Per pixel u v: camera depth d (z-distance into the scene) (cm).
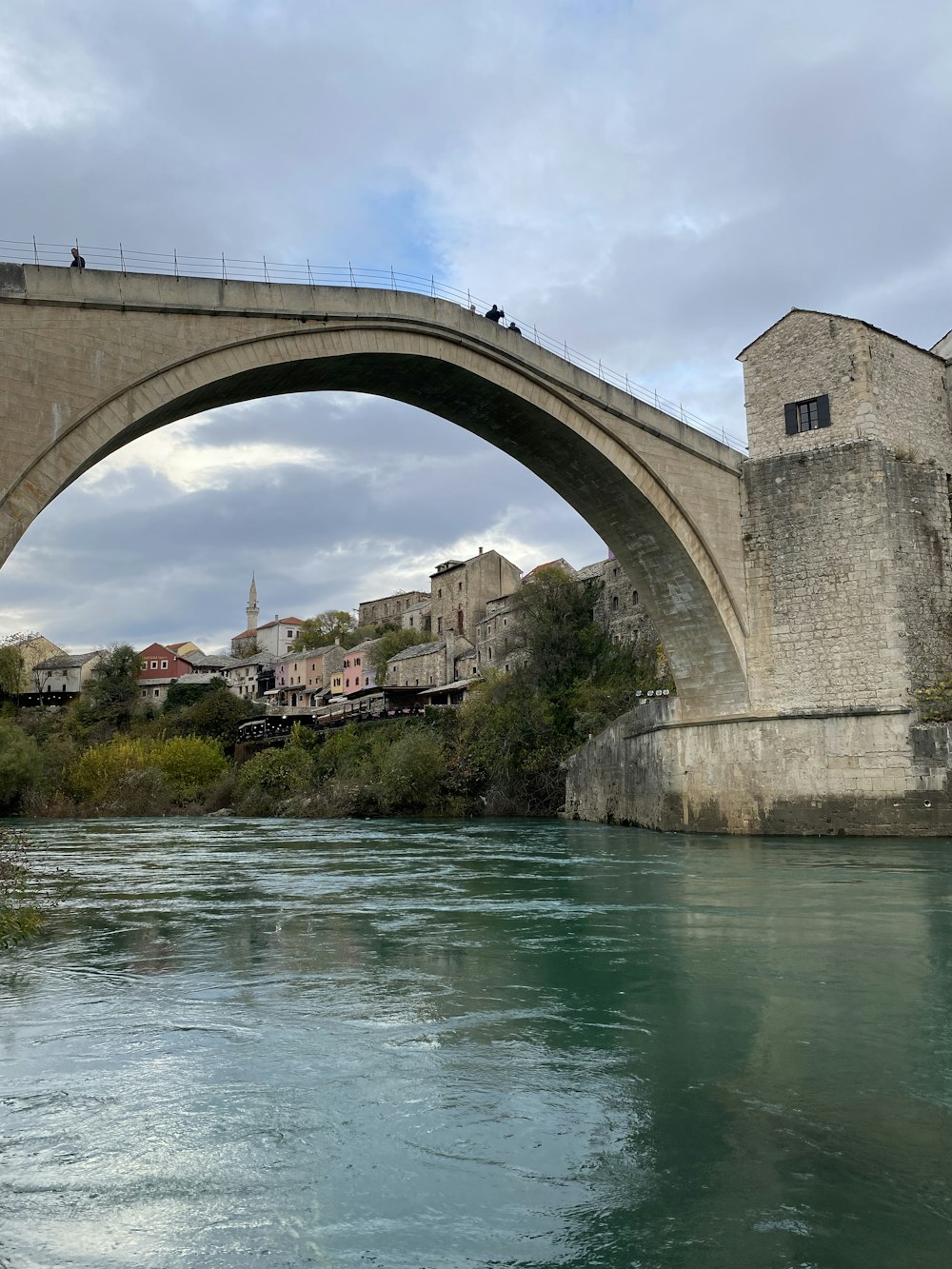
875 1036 883
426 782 5169
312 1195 588
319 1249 525
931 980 1085
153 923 1569
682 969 1166
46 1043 882
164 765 6819
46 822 5344
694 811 3061
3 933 1434
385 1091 757
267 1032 915
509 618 7425
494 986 1095
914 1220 548
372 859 2680
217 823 5050
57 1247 527
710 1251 519
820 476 2922
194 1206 574
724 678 3075
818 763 2800
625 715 3694
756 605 3014
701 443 3017
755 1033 897
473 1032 912
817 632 2897
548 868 2316
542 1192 589
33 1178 610
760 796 2889
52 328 1942
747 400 3106
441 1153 645
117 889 2038
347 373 2564
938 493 2934
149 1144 659
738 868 2133
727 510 3050
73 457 1950
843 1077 777
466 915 1617
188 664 13338
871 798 2708
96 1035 907
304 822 4938
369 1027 929
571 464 3005
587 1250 522
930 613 2842
